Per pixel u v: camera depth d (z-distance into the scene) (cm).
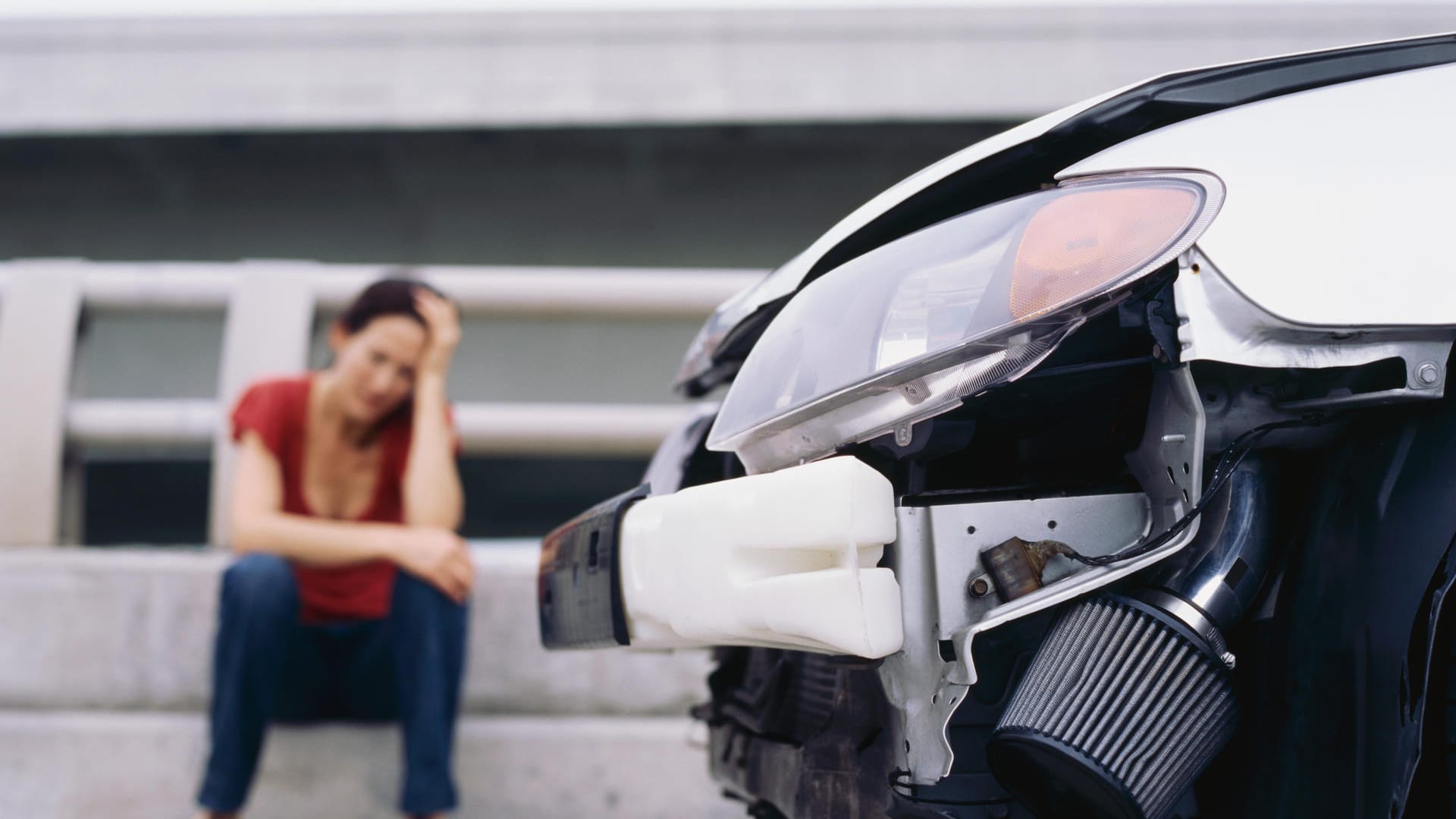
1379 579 113
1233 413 120
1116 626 116
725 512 125
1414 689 109
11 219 558
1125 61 523
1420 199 115
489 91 528
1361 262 112
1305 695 118
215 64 531
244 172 560
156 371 513
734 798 191
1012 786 118
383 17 534
